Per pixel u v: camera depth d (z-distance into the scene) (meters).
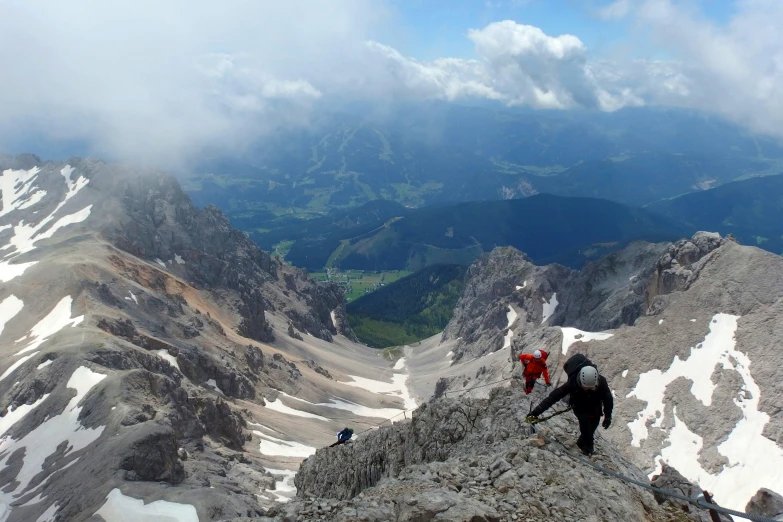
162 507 82.38
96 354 134.75
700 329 135.75
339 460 48.09
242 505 89.25
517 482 19.84
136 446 96.25
